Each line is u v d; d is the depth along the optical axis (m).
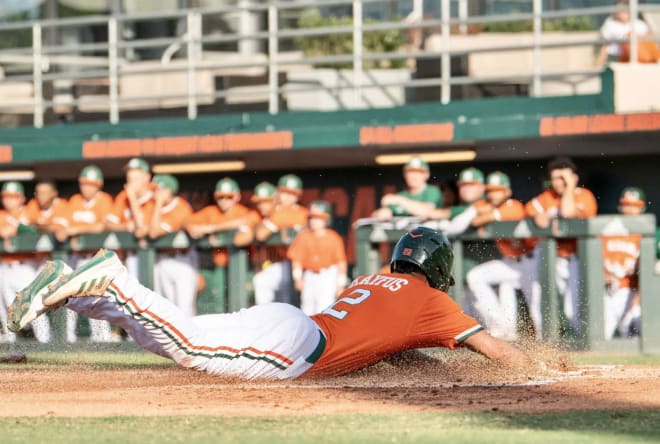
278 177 35.34
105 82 38.78
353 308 15.91
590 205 29.42
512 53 34.25
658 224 32.50
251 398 13.70
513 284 27.41
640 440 10.23
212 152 33.53
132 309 14.39
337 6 37.19
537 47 31.48
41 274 13.98
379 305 15.79
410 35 35.94
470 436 10.48
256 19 38.50
